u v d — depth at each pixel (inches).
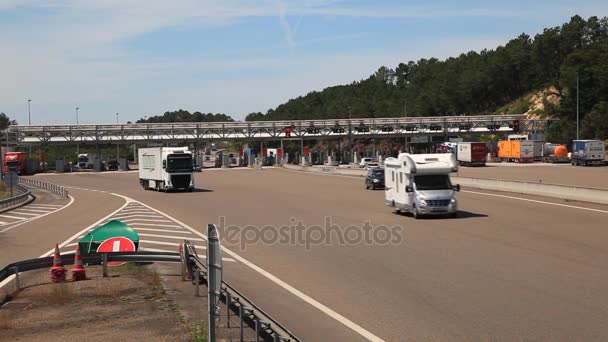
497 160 4084.6
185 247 679.1
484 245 855.7
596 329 442.6
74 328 490.0
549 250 802.2
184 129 4254.4
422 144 5201.8
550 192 1583.4
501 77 6353.3
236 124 4340.6
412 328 457.7
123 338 456.4
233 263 760.3
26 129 3978.8
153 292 617.3
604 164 3356.3
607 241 866.8
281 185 2319.1
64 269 690.2
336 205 1489.9
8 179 1916.8
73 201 1909.4
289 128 4296.3
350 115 6766.7
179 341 444.1
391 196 1327.5
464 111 6555.1
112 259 714.8
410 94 7140.8
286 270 707.4
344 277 658.2
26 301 593.0
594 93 4439.0
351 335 443.2
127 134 4168.3
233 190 2116.1
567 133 4293.8
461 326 459.2
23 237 1093.8
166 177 2091.5
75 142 4079.7
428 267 703.1
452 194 1194.6
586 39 5954.7
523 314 489.4
